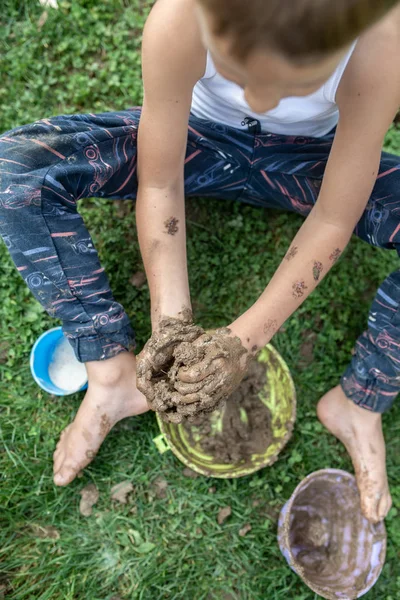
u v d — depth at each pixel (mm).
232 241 1949
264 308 1312
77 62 2008
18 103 1978
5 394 1805
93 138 1380
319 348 1926
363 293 1966
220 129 1457
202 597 1688
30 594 1636
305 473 1826
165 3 1113
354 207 1272
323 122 1394
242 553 1737
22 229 1335
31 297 1871
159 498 1781
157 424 1811
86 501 1750
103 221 1931
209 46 863
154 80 1172
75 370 1817
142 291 1901
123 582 1686
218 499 1776
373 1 661
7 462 1751
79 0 2035
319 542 1706
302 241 1341
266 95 891
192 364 1172
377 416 1718
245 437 1726
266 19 668
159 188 1377
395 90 1101
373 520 1649
